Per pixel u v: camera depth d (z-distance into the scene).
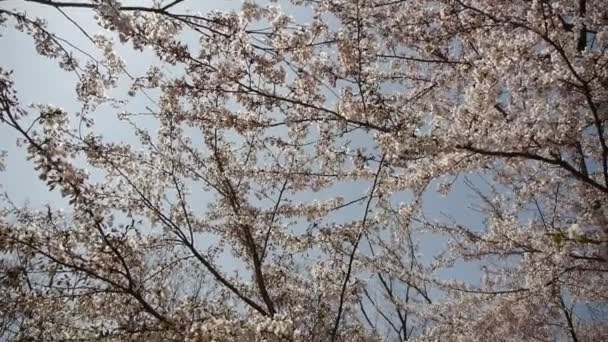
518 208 6.98
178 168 6.83
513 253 6.27
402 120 4.15
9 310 4.21
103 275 4.31
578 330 7.94
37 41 4.19
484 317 6.64
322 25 4.50
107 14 3.66
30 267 4.06
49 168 3.57
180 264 6.39
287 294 7.36
